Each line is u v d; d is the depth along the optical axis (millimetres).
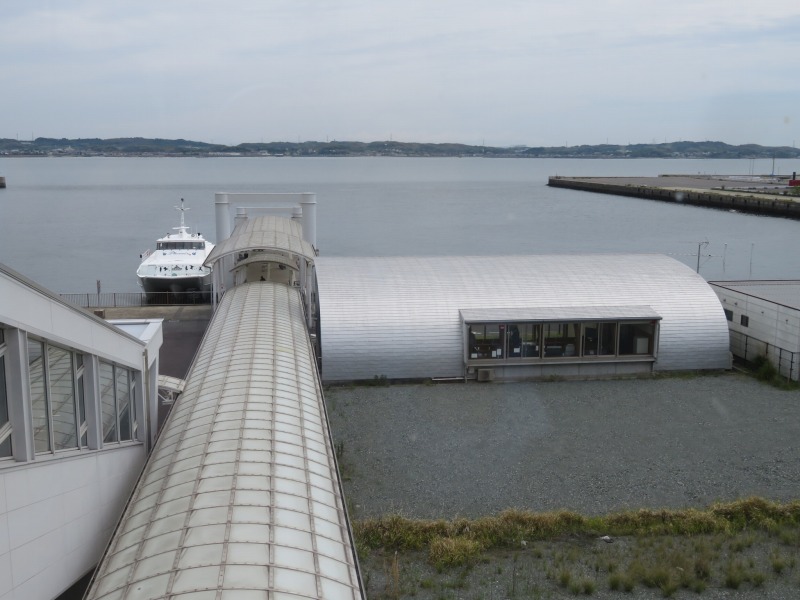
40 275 78688
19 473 12102
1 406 11906
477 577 18891
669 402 32219
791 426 29219
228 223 52656
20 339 11922
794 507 22016
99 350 15852
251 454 14367
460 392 33875
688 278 39000
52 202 184750
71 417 14891
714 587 18531
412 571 19125
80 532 14852
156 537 11578
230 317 29656
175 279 58344
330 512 13102
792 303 35781
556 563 19516
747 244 99875
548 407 31672
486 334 35469
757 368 36594
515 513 21469
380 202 187000
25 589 12469
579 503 23000
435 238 110812
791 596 18156
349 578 11148
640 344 36344
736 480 24547
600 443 27641
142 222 135250
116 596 10141
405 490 23812
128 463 18375
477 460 26109
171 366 36844
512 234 115375
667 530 21203
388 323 35531
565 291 37656
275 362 21562
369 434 28578
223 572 10195
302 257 39406
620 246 99875
